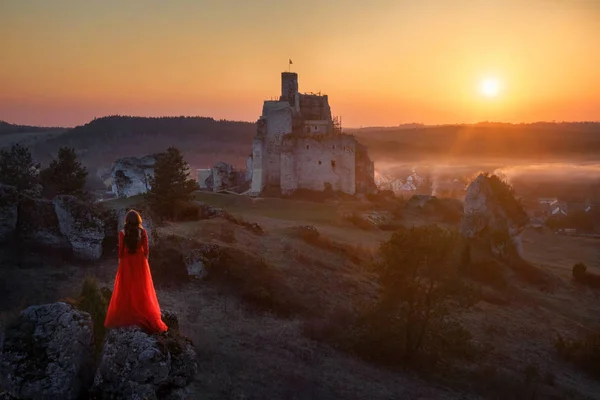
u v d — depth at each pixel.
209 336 27.73
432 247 31.14
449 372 30.30
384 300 32.16
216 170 108.25
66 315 15.09
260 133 96.56
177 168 53.88
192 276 35.91
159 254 36.88
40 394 14.00
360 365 28.77
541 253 81.31
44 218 34.94
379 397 25.17
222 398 21.45
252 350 27.33
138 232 14.87
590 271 68.12
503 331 40.78
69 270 31.69
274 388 23.53
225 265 38.03
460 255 51.53
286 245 49.12
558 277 62.78
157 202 53.03
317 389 24.45
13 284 28.25
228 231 47.91
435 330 32.97
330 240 57.56
